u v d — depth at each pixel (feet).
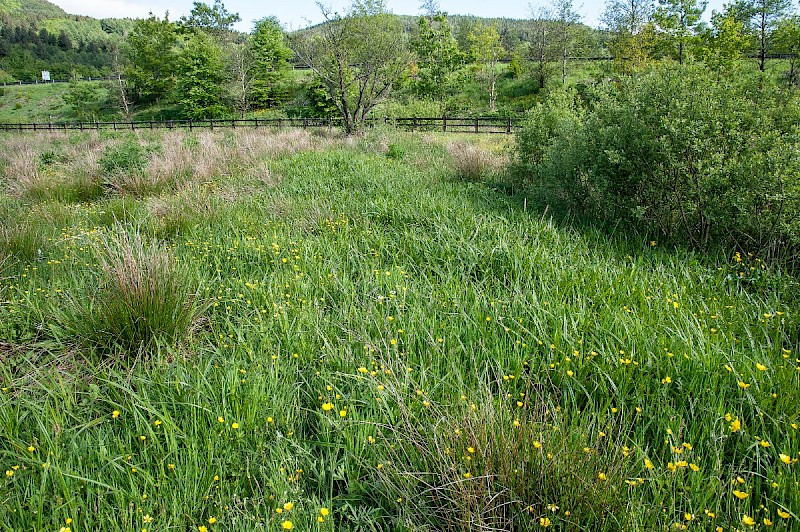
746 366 9.36
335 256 17.26
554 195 24.41
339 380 9.96
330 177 31.71
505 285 14.40
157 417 8.85
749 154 16.89
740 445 8.01
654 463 7.99
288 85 162.40
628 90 21.34
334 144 51.85
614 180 20.68
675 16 92.38
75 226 21.98
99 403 9.61
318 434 8.71
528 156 30.14
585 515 6.82
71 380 10.41
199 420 8.75
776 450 7.97
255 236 19.42
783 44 85.40
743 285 15.05
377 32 72.38
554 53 128.16
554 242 18.26
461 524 6.68
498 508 7.11
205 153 39.22
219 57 150.00
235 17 186.70
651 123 19.04
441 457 7.34
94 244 16.93
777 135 16.34
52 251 17.97
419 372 10.16
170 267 13.47
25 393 9.82
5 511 6.82
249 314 13.29
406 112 94.79
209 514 7.09
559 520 6.74
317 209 22.41
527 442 7.46
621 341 10.61
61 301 13.76
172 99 173.68
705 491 7.13
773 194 15.66
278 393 9.48
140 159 34.45
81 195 31.48
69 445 8.17
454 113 119.85
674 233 18.97
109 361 11.21
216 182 31.07
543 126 29.48
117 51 169.37
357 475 7.89
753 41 87.81
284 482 7.39
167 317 11.87
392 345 11.04
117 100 172.04
